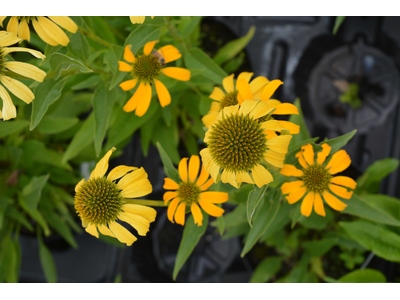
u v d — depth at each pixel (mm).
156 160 626
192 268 616
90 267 602
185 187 414
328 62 641
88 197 404
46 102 415
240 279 614
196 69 464
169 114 513
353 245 532
